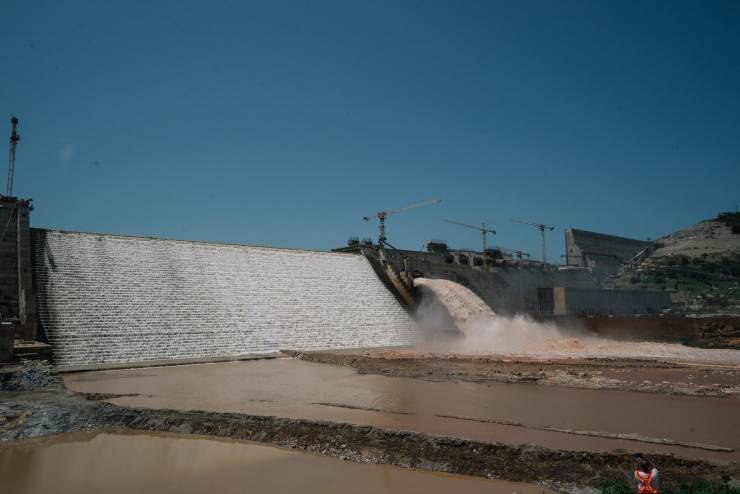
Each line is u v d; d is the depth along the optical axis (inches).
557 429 906.1
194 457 837.2
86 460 824.9
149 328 1882.4
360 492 693.3
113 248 2149.4
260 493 696.4
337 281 2726.4
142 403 1117.1
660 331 2802.7
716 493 622.5
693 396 1213.1
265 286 2407.7
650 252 6151.6
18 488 721.0
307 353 1925.4
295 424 932.0
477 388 1314.0
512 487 704.4
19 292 1765.5
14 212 1913.1
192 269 2269.9
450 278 3452.3
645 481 622.2
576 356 1988.2
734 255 5634.8
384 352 2076.8
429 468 775.1
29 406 1047.0
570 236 5157.5
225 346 1971.0
